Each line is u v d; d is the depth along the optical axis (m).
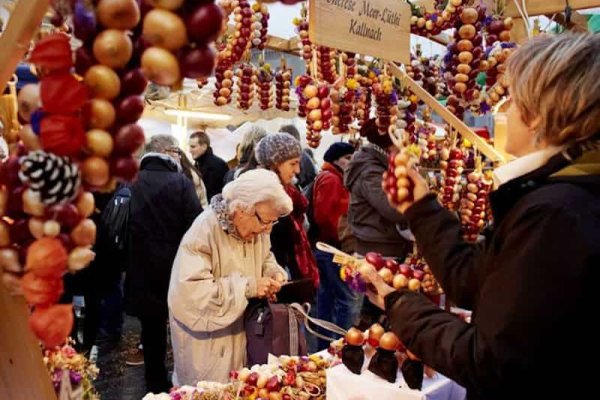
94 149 0.64
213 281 1.93
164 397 1.64
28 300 0.66
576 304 0.79
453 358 0.92
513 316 0.81
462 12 1.76
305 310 2.06
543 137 0.93
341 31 1.31
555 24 2.67
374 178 2.53
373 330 1.37
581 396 0.82
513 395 0.84
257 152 2.81
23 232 0.67
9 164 0.66
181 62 0.66
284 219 2.89
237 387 1.65
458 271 1.13
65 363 0.95
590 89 0.86
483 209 2.11
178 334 2.00
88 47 0.65
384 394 1.34
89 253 0.69
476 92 1.92
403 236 2.52
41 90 0.62
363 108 1.84
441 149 2.18
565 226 0.81
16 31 0.67
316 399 1.62
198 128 5.69
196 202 3.12
